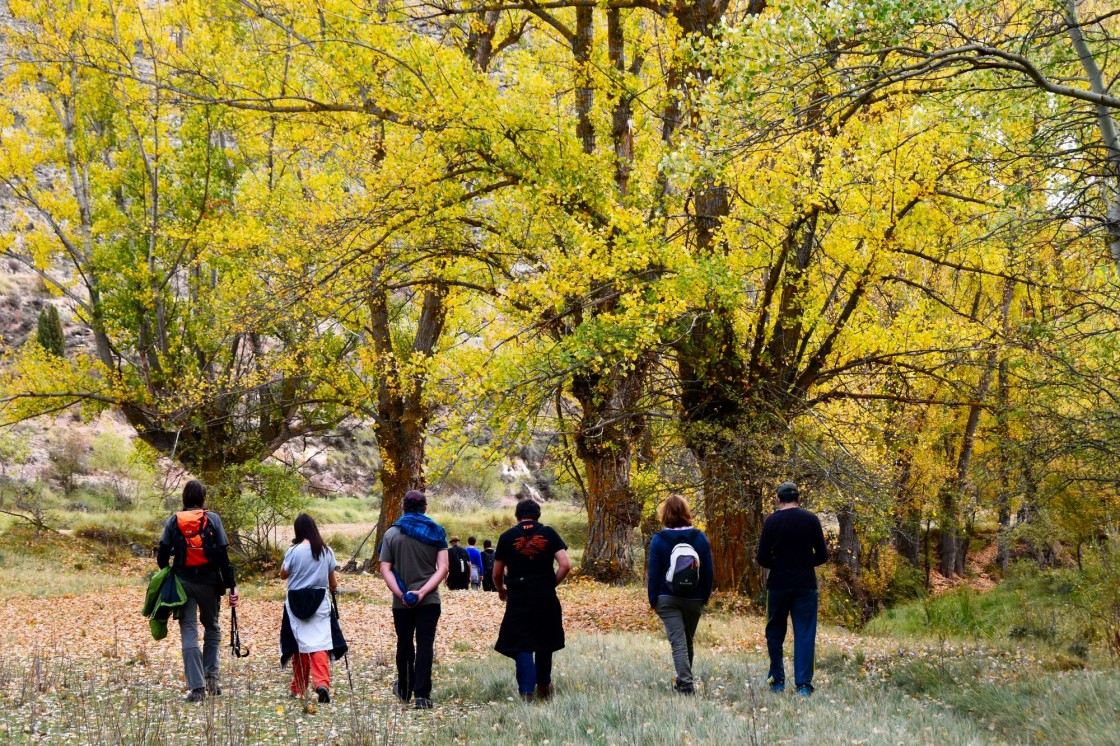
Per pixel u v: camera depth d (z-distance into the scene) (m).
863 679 7.65
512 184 13.01
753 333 13.36
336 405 24.81
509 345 12.52
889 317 14.09
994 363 12.51
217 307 20.94
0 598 16.06
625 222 11.16
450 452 11.80
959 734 5.17
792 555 6.94
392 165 12.90
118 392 23.09
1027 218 9.32
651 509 18.08
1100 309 10.22
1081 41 7.47
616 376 13.98
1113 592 10.59
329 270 14.20
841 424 14.26
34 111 23.14
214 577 7.12
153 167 23.06
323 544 7.20
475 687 7.53
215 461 23.66
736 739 4.89
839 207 11.25
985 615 15.14
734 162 10.64
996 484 15.20
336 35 12.50
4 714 6.17
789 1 6.67
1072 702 5.96
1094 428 10.85
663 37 13.61
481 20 17.00
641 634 11.90
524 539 6.75
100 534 27.62
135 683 7.80
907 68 6.64
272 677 8.46
